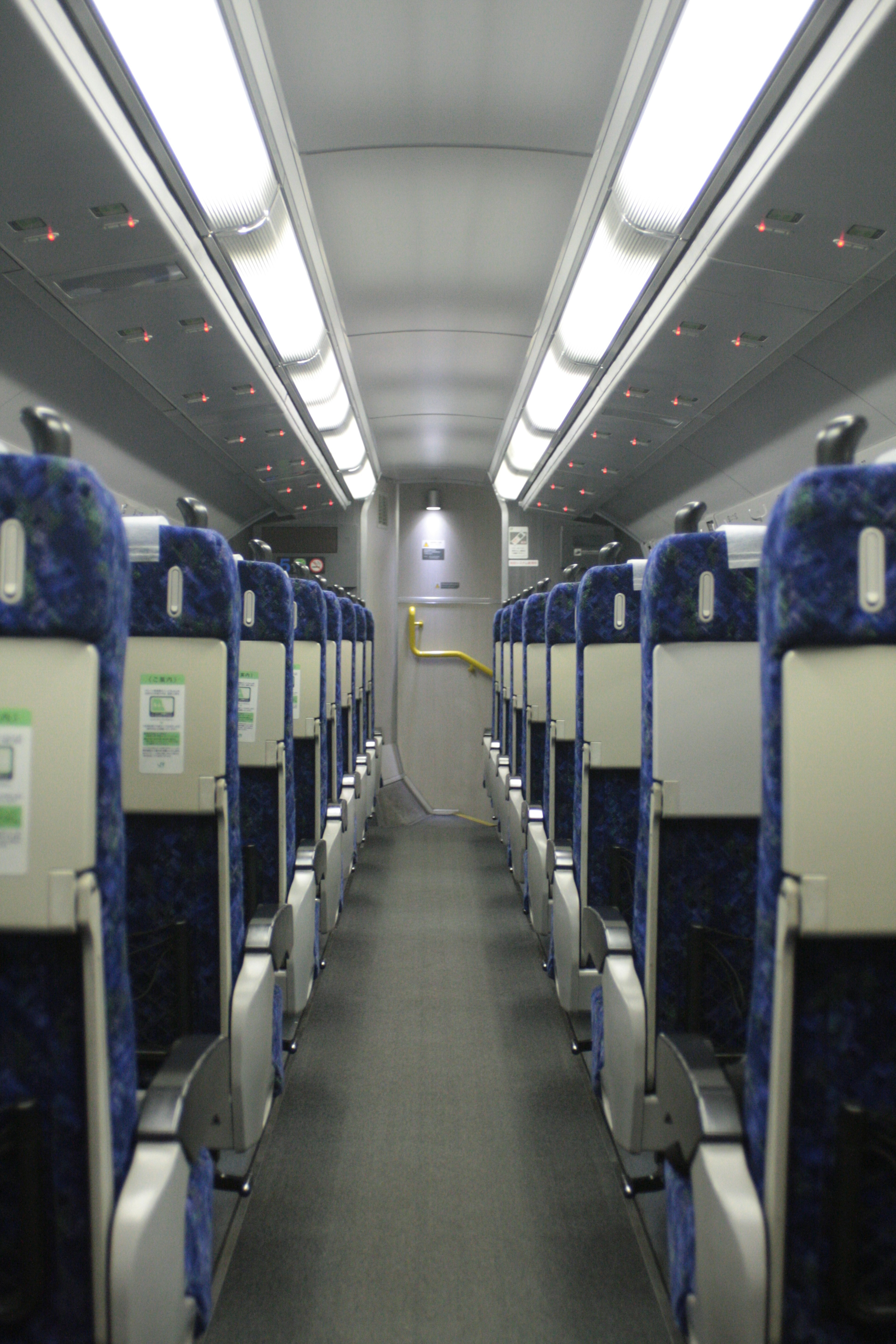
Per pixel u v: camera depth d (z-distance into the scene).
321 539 10.05
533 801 5.12
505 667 7.91
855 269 3.46
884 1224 1.29
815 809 1.18
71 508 1.13
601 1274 2.15
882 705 1.17
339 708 5.11
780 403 4.96
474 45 3.44
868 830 1.18
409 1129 2.86
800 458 5.37
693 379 4.93
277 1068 2.68
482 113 3.86
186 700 2.06
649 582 2.07
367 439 8.16
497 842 8.19
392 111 3.86
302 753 3.82
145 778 2.06
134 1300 1.21
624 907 3.01
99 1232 1.21
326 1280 2.12
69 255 3.34
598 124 3.92
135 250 3.35
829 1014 1.25
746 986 2.19
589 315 4.70
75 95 2.48
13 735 1.15
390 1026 3.73
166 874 2.15
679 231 3.56
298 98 3.76
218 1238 2.26
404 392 7.70
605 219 3.78
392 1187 2.52
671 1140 1.62
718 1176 1.31
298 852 3.47
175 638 2.05
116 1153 1.25
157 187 3.07
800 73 2.64
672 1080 1.61
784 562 1.17
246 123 3.03
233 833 2.16
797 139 2.71
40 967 1.20
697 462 6.51
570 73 3.60
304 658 3.76
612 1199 2.47
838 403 4.58
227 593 2.05
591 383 5.62
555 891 3.47
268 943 2.38
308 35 3.39
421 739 11.11
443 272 5.36
